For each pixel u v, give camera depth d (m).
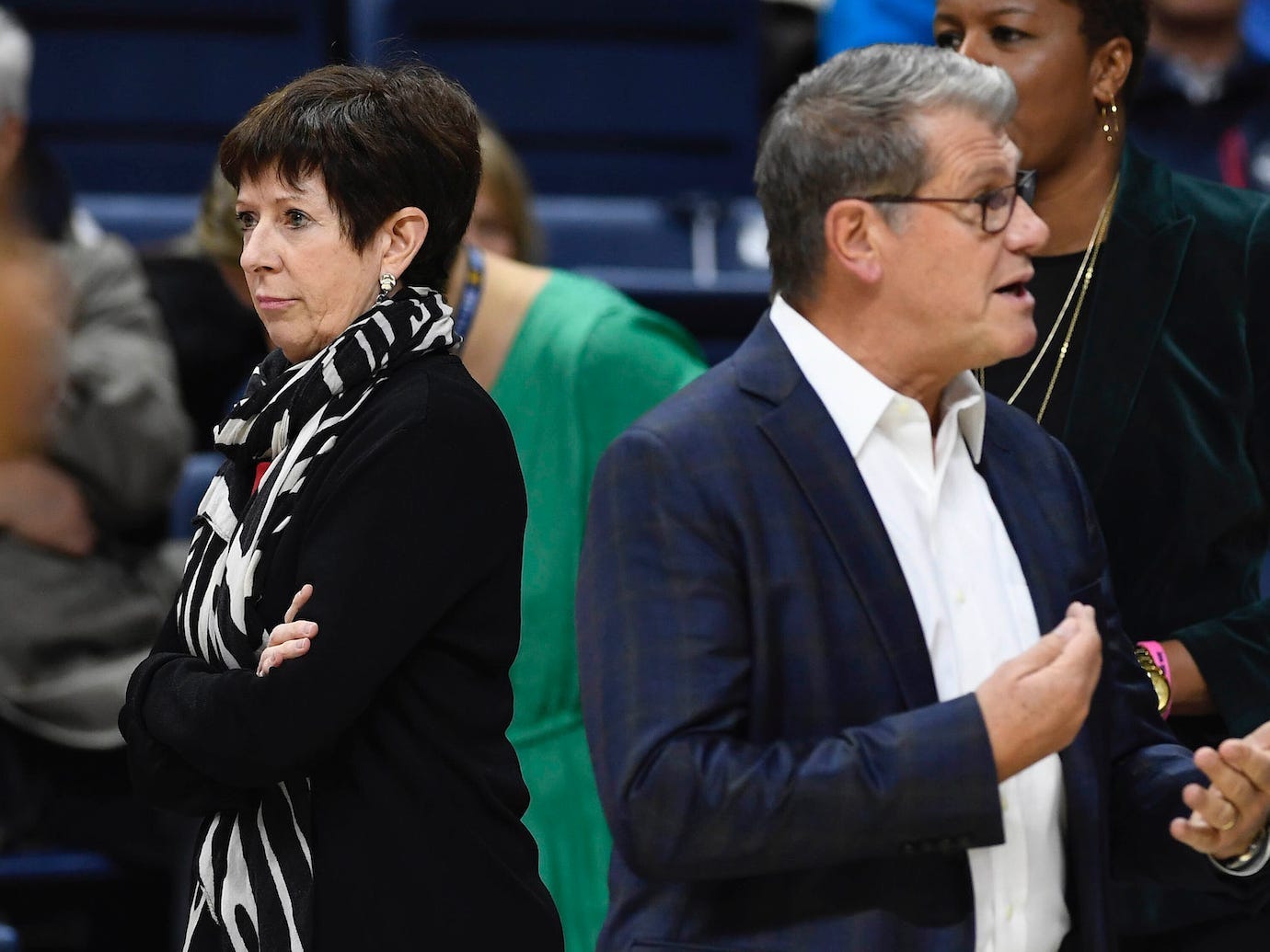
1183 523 9.51
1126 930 9.40
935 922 7.37
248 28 18.12
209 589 7.82
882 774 7.09
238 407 7.99
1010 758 7.13
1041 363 9.81
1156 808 7.95
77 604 14.02
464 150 8.00
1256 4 18.64
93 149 18.00
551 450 11.22
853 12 18.38
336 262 7.78
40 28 17.88
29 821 13.98
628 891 7.74
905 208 7.54
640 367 11.33
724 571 7.41
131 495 14.32
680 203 18.22
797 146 7.71
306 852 7.50
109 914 14.30
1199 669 9.32
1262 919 9.25
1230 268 9.64
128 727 7.79
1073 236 9.81
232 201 12.25
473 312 11.38
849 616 7.45
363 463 7.56
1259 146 17.34
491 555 7.77
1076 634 7.30
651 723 7.23
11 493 13.95
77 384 14.20
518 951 7.65
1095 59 9.52
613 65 18.34
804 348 7.82
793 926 7.36
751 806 7.09
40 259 9.30
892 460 7.78
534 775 11.04
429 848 7.54
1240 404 9.57
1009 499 8.14
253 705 7.34
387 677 7.51
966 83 7.60
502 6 18.17
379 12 18.19
